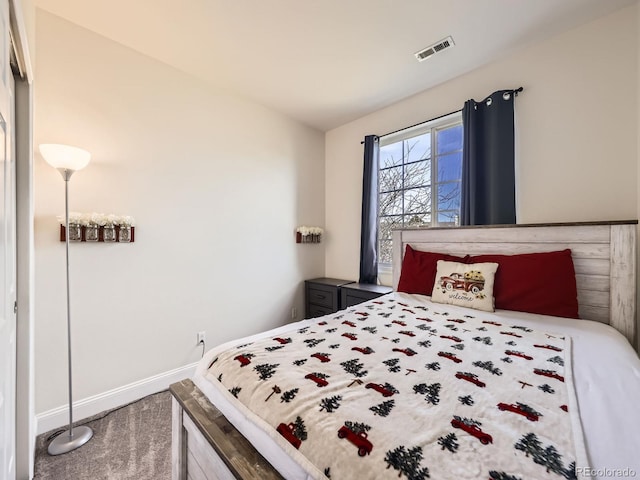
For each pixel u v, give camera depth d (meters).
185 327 2.20
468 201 2.18
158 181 2.06
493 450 0.57
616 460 0.55
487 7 1.63
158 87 2.06
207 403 0.98
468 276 1.83
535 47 1.96
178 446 1.03
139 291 1.96
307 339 1.22
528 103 2.00
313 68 2.19
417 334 1.30
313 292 3.11
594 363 1.00
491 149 2.08
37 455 1.43
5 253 0.92
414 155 2.79
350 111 2.94
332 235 3.41
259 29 1.77
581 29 1.79
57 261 1.63
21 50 1.10
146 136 2.00
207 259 2.34
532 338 1.25
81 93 1.73
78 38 1.71
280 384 0.85
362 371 0.93
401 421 0.67
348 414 0.70
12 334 1.12
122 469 1.36
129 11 1.61
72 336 1.68
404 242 2.48
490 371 0.94
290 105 2.79
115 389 1.85
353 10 1.64
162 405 1.87
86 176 1.74
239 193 2.57
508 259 1.79
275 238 2.89
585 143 1.79
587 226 1.62
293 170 3.09
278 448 0.69
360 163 3.12
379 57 2.07
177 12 1.62
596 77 1.75
